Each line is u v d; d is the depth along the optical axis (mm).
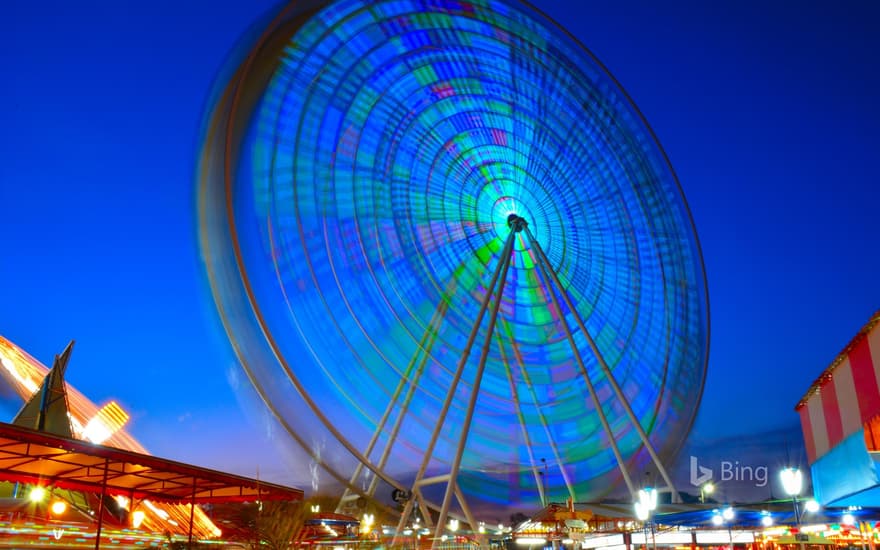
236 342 19453
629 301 33375
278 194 23234
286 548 22078
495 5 29266
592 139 33062
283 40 22672
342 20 25203
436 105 30734
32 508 19203
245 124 21172
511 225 30797
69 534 17312
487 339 27344
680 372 33438
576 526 24797
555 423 31000
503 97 32094
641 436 30750
